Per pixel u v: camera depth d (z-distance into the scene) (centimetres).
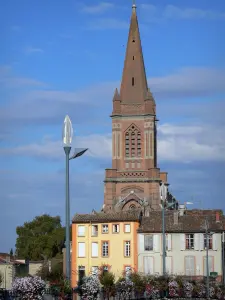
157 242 11188
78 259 11475
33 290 5206
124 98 17612
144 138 17262
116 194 16912
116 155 17212
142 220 11475
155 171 16812
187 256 11100
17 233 18325
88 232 11488
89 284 5894
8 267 11862
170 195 16688
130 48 18062
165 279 8256
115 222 11375
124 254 11281
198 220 11269
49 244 16850
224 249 11119
